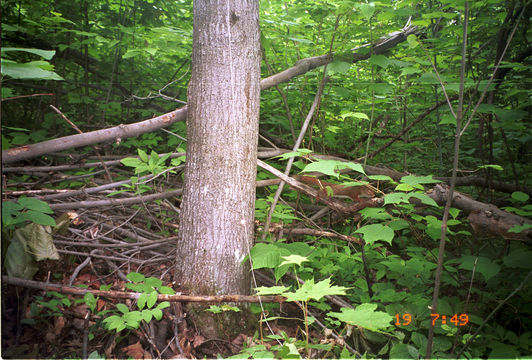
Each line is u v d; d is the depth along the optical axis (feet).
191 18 15.99
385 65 9.97
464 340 7.04
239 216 8.19
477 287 9.41
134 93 16.34
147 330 7.60
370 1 8.95
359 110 13.91
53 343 7.23
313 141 14.48
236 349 7.68
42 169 11.45
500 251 9.75
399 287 10.09
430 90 13.23
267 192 13.19
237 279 8.20
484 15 10.44
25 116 15.76
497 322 8.23
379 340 7.61
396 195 7.30
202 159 8.05
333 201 9.64
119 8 15.56
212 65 7.95
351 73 15.52
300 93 13.79
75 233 10.13
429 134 16.99
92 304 7.34
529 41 10.64
